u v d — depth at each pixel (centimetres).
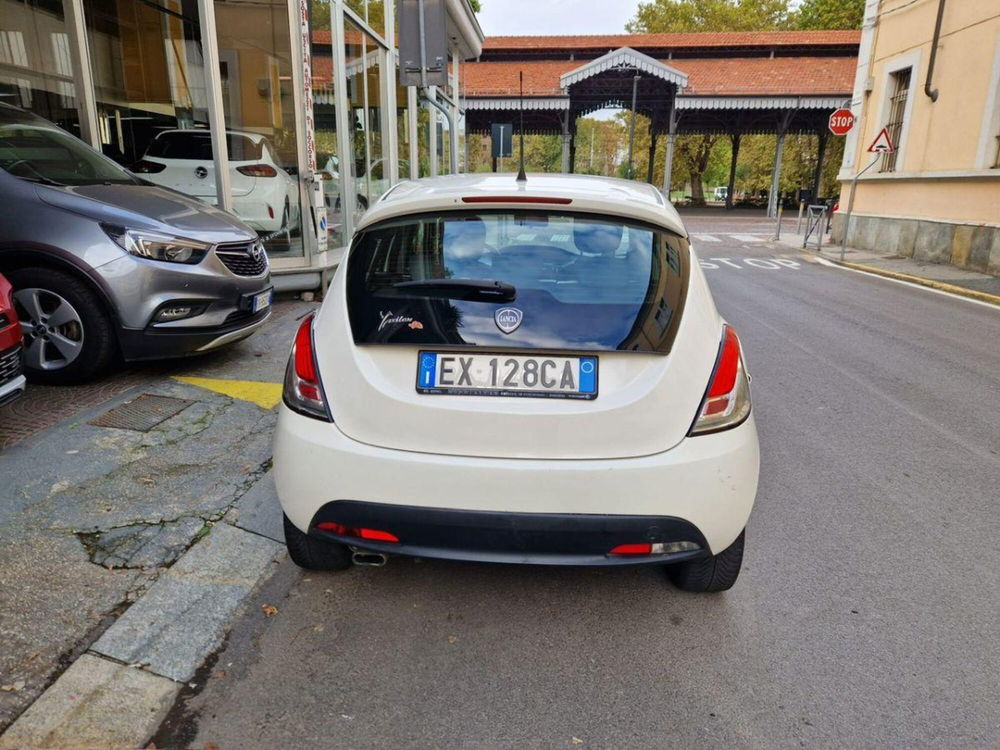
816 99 3125
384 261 264
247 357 590
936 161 1430
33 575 284
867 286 1181
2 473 363
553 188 287
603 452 237
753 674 253
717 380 247
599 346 241
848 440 477
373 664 254
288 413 259
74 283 474
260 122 861
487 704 236
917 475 423
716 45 3719
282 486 256
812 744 222
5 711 220
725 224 2864
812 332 810
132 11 934
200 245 507
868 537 350
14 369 380
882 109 1622
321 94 907
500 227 267
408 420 240
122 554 303
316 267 845
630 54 3147
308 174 828
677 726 228
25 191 480
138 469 378
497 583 303
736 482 245
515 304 248
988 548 342
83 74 775
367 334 250
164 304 488
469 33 1780
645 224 272
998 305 1015
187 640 260
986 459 449
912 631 278
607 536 238
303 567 302
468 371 242
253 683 243
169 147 874
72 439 408
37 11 779
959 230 1349
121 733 218
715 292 1083
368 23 1082
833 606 293
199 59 914
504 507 237
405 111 1371
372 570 311
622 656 261
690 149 5178
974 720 233
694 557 249
